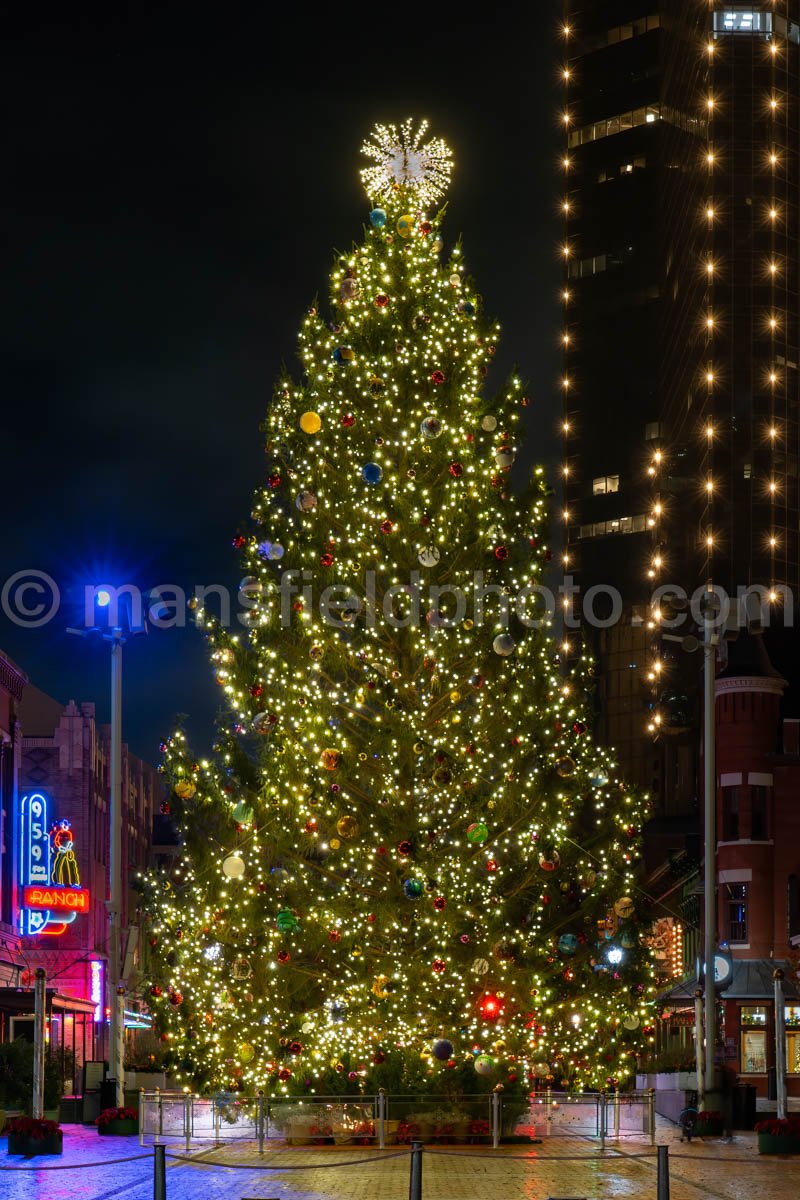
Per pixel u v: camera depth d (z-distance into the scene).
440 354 39.91
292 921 35.09
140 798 132.00
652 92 191.38
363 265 41.12
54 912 90.50
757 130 156.50
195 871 38.09
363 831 37.75
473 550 38.72
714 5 157.88
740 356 154.00
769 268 154.75
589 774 38.66
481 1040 36.09
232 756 39.31
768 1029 71.94
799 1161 33.09
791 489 153.88
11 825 89.12
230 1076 37.22
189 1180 29.11
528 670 38.97
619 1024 38.16
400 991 36.06
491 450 40.78
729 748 77.88
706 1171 30.48
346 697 38.28
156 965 38.69
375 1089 36.03
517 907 38.00
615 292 190.88
